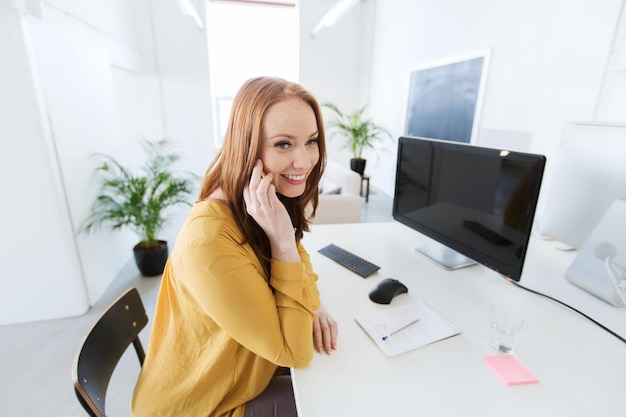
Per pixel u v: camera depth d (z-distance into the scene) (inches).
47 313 80.4
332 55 203.9
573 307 40.7
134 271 105.7
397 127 174.2
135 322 41.0
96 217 91.3
